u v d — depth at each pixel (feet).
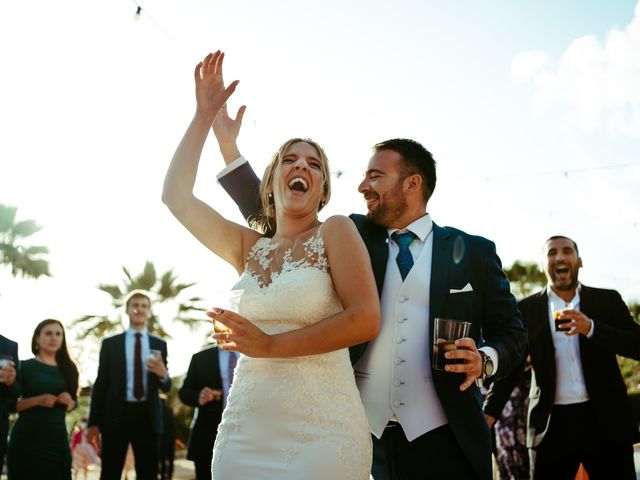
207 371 21.43
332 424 8.09
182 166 9.03
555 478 14.32
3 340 21.06
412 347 9.67
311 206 8.96
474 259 10.03
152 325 74.08
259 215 10.05
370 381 9.75
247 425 8.23
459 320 9.66
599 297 15.25
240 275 9.55
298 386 8.13
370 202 10.41
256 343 7.31
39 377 22.27
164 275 77.71
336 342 7.63
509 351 9.55
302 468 7.88
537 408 14.62
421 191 10.32
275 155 9.37
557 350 14.64
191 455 21.02
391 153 10.35
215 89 9.17
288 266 8.56
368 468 8.38
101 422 22.66
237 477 8.09
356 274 8.05
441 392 9.32
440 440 9.34
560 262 15.17
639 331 14.88
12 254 65.72
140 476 22.44
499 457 18.83
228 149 10.89
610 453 13.99
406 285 9.87
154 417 22.79
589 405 14.21
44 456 21.59
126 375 22.75
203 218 9.14
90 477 37.88
